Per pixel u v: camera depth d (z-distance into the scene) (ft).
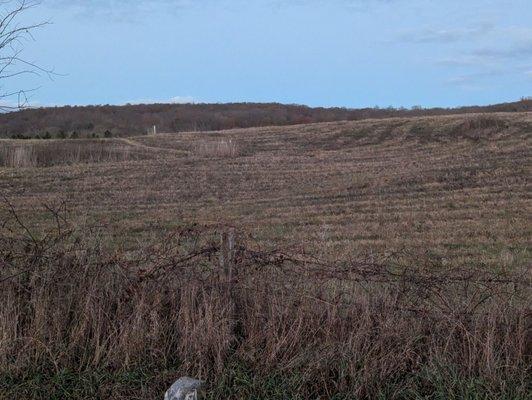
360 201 70.59
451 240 46.26
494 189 72.64
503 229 49.96
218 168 110.22
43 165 120.67
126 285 20.06
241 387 17.81
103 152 141.28
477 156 104.99
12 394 18.15
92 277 20.42
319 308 19.13
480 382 17.35
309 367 17.99
